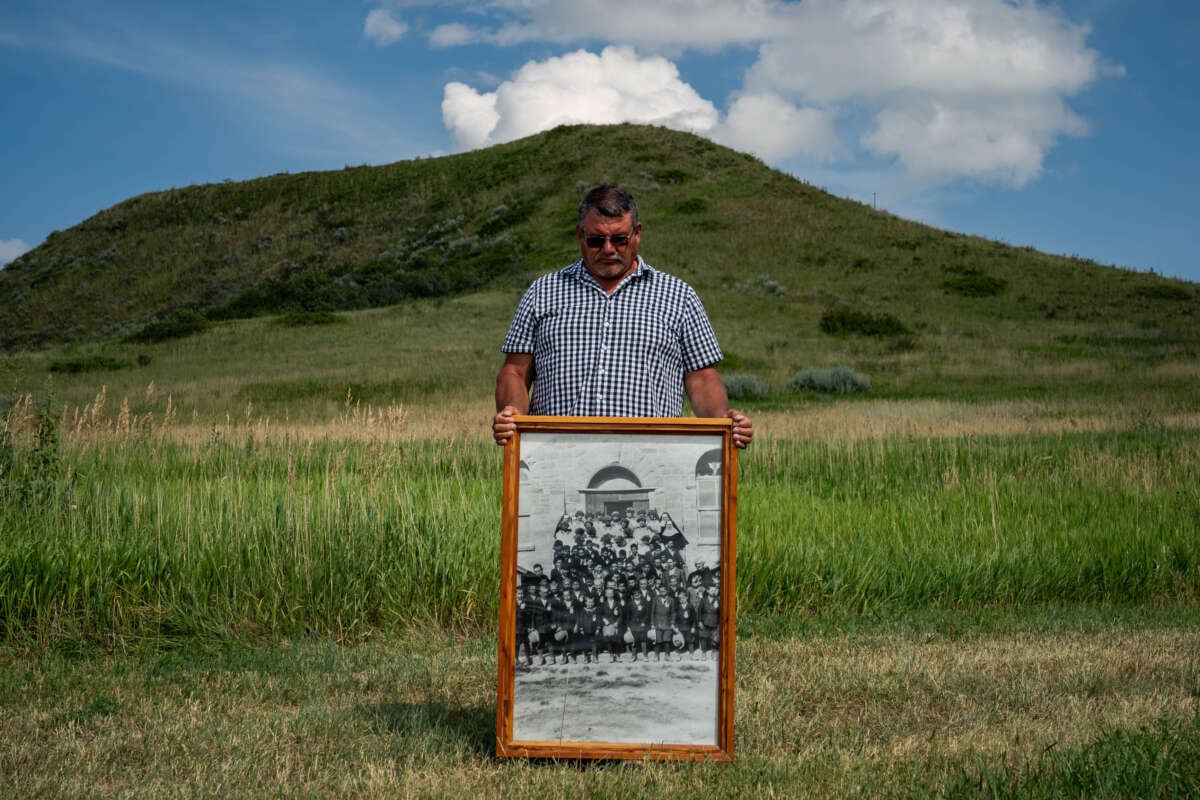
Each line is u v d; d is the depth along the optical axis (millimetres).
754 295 49281
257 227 80750
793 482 11164
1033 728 3926
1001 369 35031
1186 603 7004
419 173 87125
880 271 54594
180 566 5789
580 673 3455
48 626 5402
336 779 3371
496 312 47750
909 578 6820
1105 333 43062
